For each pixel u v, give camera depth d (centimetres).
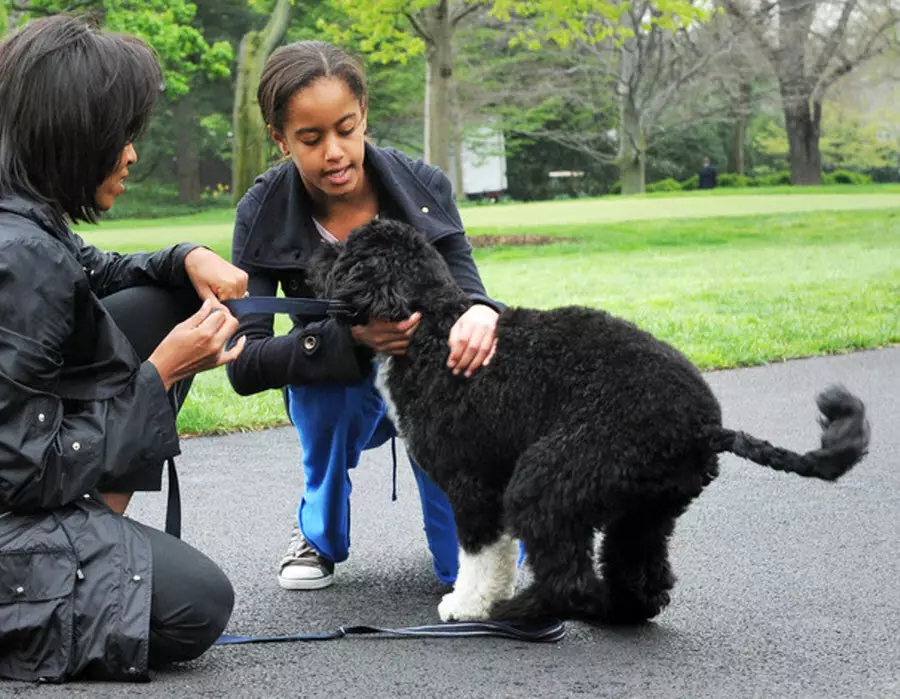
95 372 306
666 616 370
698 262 1619
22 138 308
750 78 4134
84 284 301
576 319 344
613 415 321
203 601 308
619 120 4403
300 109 377
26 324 291
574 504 324
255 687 304
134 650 294
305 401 403
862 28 4038
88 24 322
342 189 388
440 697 299
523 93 4109
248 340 396
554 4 2125
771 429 658
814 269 1482
